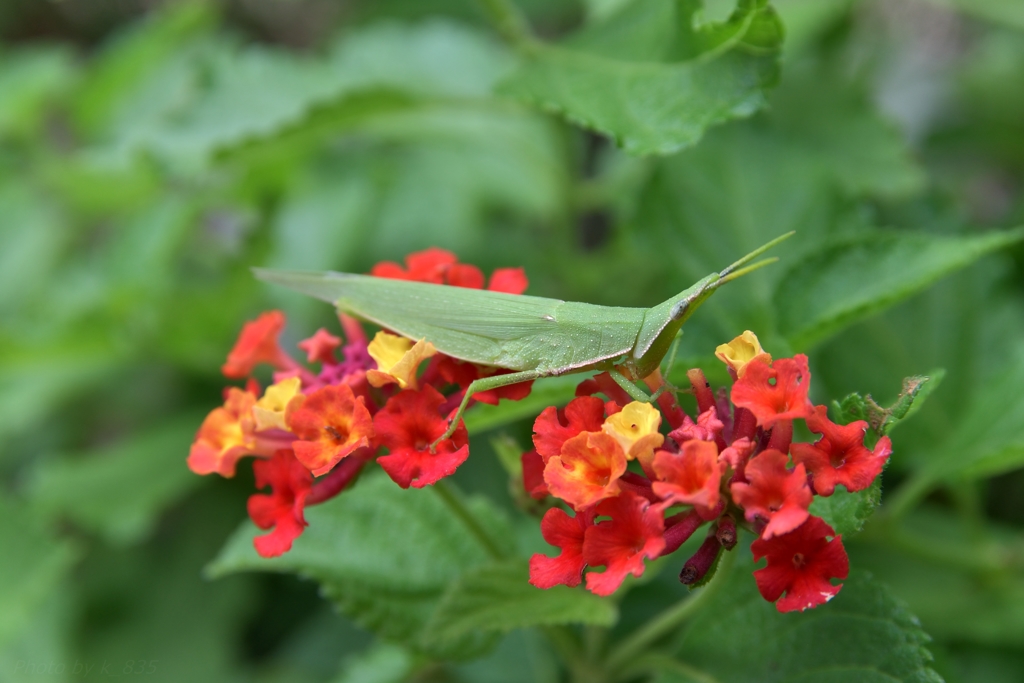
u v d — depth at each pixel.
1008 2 0.37
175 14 0.45
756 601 0.27
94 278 0.43
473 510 0.29
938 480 0.30
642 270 0.35
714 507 0.25
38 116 0.48
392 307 0.27
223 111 0.35
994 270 0.32
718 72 0.28
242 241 0.37
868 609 0.26
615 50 0.29
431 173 0.42
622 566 0.25
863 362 0.31
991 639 0.31
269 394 0.26
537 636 0.31
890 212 0.33
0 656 0.37
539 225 0.45
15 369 0.38
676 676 0.27
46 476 0.37
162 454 0.38
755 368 0.25
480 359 0.26
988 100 0.42
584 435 0.25
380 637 0.28
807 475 0.25
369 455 0.26
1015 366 0.30
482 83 0.40
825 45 0.37
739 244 0.31
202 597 0.38
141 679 0.36
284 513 0.26
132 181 0.39
